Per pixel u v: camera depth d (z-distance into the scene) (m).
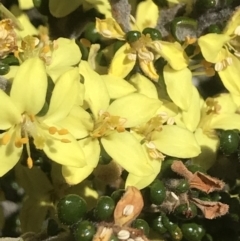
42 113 0.06
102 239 0.05
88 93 0.06
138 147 0.06
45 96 0.06
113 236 0.06
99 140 0.06
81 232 0.06
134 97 0.06
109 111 0.06
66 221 0.06
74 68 0.06
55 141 0.06
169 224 0.06
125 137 0.06
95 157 0.06
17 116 0.06
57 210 0.06
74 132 0.06
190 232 0.06
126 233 0.06
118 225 0.06
